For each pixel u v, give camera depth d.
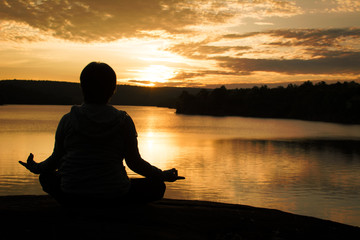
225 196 36.09
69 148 2.47
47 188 2.64
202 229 2.61
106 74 2.44
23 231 2.30
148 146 86.50
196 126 175.50
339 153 79.50
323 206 32.59
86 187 2.42
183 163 60.72
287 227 2.87
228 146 90.69
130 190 2.73
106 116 2.45
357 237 2.77
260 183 44.06
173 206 3.15
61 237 2.21
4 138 91.19
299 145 95.75
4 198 3.32
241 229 2.72
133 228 2.45
